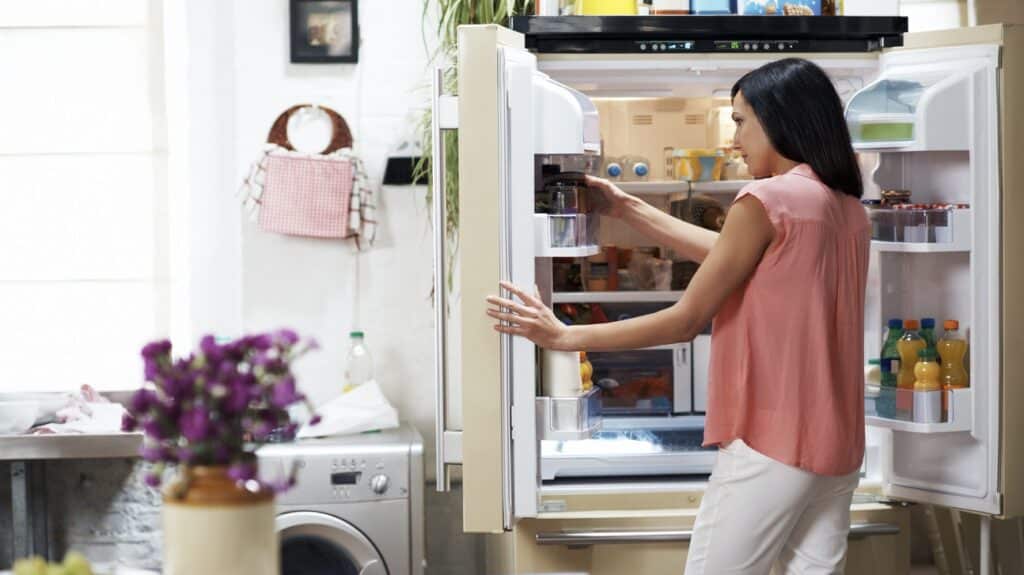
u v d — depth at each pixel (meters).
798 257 2.43
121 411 3.64
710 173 3.39
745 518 2.48
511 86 2.75
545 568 2.99
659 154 3.47
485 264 2.75
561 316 3.41
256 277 3.92
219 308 3.92
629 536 2.96
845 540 2.58
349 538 3.38
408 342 3.95
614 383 3.49
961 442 3.05
